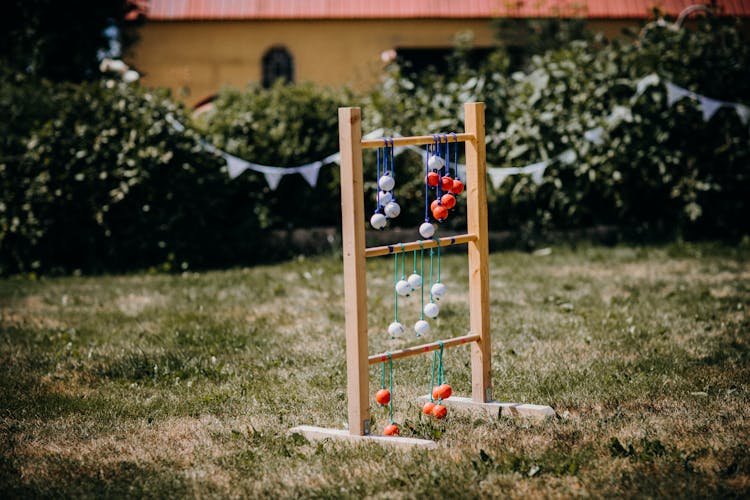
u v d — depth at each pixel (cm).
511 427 524
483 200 558
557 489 433
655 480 438
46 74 1315
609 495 425
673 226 1223
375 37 1745
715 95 1184
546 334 747
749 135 1188
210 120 1190
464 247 1195
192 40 1723
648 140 1184
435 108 1204
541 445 491
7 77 1192
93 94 1134
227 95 1218
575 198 1195
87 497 437
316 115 1188
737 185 1205
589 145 1173
